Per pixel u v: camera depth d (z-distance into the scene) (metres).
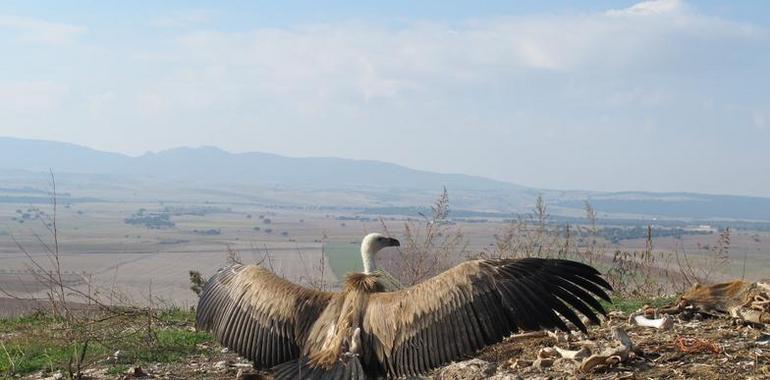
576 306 6.50
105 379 9.76
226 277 7.40
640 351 8.89
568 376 8.60
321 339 6.69
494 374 8.87
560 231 14.93
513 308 6.35
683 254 14.77
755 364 8.34
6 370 10.26
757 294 10.03
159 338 11.53
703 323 10.06
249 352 6.98
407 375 6.45
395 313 6.57
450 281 6.50
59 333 12.23
